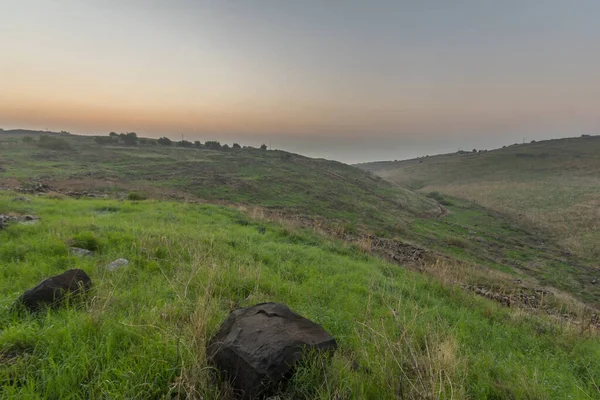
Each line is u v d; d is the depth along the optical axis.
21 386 2.28
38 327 2.98
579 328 6.71
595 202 38.84
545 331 6.52
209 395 2.29
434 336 3.64
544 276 18.14
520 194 52.84
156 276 5.41
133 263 5.96
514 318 6.93
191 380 2.28
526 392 3.15
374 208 36.62
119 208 14.99
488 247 24.69
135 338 2.99
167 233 8.84
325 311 4.79
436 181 89.31
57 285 3.79
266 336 2.66
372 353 3.19
